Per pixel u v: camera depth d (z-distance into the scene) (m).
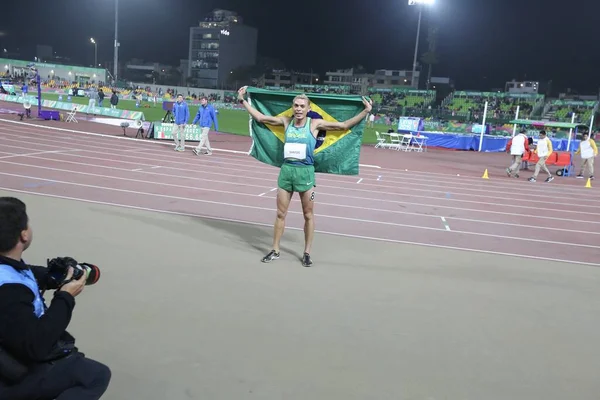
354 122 5.96
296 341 4.08
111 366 3.55
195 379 3.45
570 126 19.59
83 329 4.05
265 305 4.76
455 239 7.88
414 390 3.47
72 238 6.37
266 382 3.46
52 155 13.82
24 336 2.17
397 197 11.56
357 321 4.53
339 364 3.76
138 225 7.26
